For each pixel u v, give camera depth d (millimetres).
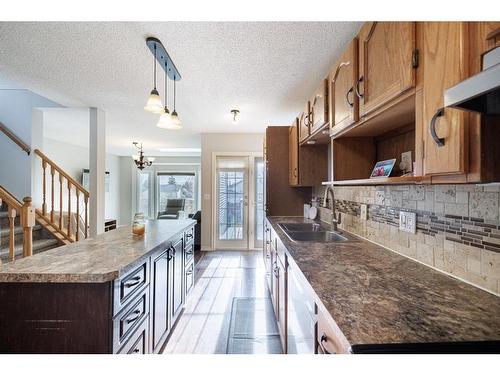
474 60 697
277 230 2348
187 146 6895
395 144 1612
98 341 1163
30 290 1167
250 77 2461
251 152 5105
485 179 697
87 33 1771
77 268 1218
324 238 2318
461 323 712
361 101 1332
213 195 5082
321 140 2656
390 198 1545
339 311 777
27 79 2545
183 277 2525
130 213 8578
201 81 2549
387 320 728
